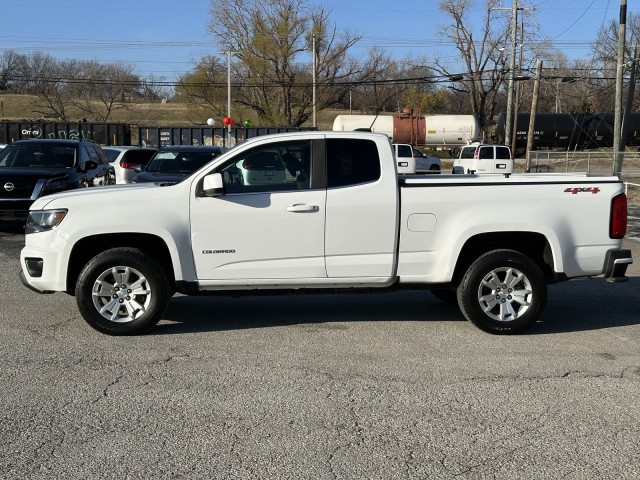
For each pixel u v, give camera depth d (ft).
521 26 180.55
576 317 25.50
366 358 20.02
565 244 22.43
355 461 13.44
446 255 22.24
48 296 27.45
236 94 185.26
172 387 17.43
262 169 21.97
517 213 22.21
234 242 21.71
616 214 22.62
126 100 267.80
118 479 12.61
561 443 14.40
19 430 14.73
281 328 23.21
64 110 223.10
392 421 15.46
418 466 13.28
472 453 13.89
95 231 21.38
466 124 166.30
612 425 15.38
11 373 18.33
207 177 21.18
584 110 198.18
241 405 16.29
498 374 18.76
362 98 274.98
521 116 169.17
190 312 25.36
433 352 20.71
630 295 29.71
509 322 22.47
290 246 21.85
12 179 40.68
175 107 266.98
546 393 17.35
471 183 22.20
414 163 112.37
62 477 12.66
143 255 21.63
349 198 21.85
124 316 21.98
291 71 182.70
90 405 16.17
